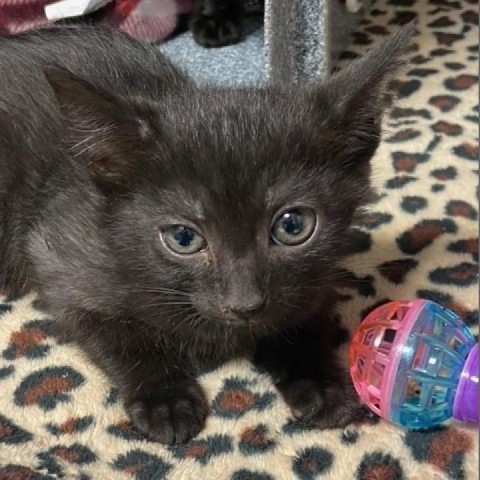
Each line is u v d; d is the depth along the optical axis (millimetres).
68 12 300
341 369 195
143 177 169
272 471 170
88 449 177
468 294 216
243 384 194
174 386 191
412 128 296
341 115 170
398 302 179
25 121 217
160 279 175
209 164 163
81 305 193
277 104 175
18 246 217
